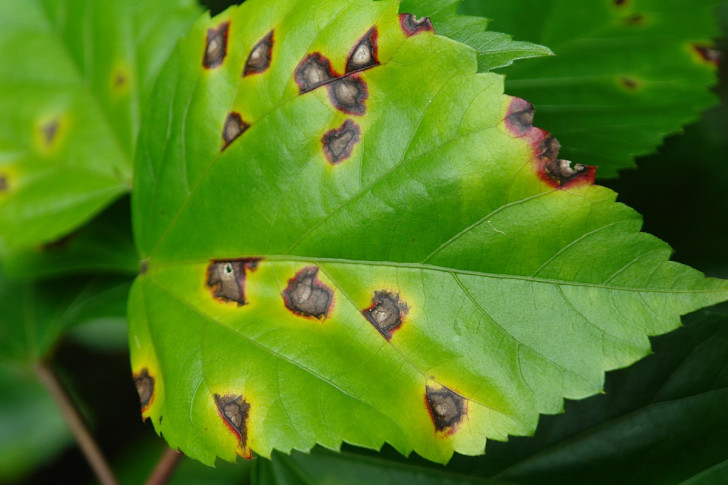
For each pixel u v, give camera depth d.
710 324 0.38
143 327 0.38
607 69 0.40
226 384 0.36
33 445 0.46
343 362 0.36
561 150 0.40
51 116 0.43
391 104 0.36
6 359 0.44
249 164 0.37
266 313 0.37
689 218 0.42
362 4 0.36
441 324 0.36
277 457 0.39
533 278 0.35
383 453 0.39
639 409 0.38
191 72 0.38
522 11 0.41
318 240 0.37
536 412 0.35
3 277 0.44
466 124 0.35
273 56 0.37
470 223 0.36
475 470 0.38
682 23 0.40
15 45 0.43
